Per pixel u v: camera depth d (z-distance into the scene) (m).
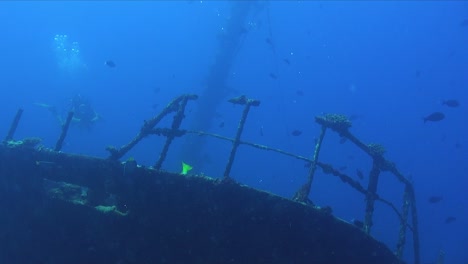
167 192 5.82
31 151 7.06
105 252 6.20
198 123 17.25
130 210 6.02
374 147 7.00
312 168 6.23
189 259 5.75
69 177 6.68
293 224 5.41
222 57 17.64
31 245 6.94
